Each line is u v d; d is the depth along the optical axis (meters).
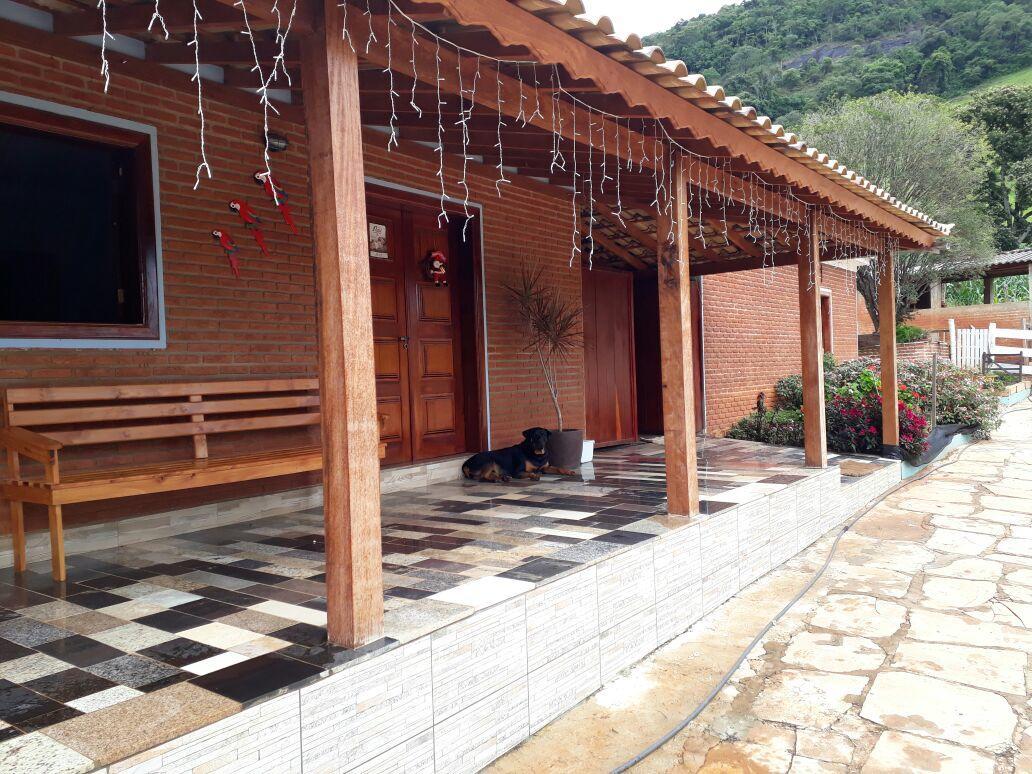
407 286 6.12
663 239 4.50
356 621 2.42
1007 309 22.17
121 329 4.09
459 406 6.61
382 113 4.25
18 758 1.70
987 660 3.72
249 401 4.59
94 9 3.66
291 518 4.87
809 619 4.37
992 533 6.30
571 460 6.68
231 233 4.63
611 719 3.16
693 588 4.29
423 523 4.47
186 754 1.85
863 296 21.48
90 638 2.58
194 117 4.43
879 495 7.82
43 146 3.92
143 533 4.22
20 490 3.45
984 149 23.22
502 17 2.63
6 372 3.64
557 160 5.58
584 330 8.37
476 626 2.77
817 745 2.92
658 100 3.62
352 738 2.29
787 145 4.72
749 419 10.62
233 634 2.59
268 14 2.26
